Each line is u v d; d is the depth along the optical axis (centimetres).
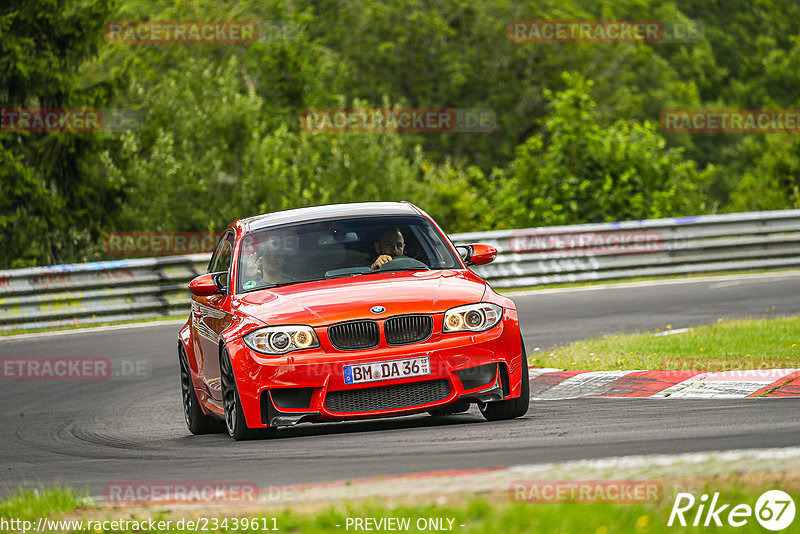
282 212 3488
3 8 11288
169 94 13250
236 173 13200
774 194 14225
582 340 4819
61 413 4059
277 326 2800
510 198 10369
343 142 13875
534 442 2438
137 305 7131
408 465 2242
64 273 6950
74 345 5947
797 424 2445
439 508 1694
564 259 7662
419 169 16112
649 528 1530
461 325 2808
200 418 3369
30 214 11119
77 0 11625
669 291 6706
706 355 3850
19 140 11156
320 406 2744
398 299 2828
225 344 2888
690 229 7794
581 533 1527
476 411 3288
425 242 3216
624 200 10094
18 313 6825
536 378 3797
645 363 3728
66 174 11362
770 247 7856
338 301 2841
